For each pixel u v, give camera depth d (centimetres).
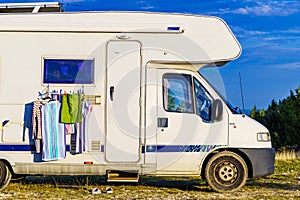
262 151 1063
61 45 1050
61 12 1060
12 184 1131
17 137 1043
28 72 1048
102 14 1059
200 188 1118
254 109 2236
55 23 1052
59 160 1037
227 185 1061
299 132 2056
